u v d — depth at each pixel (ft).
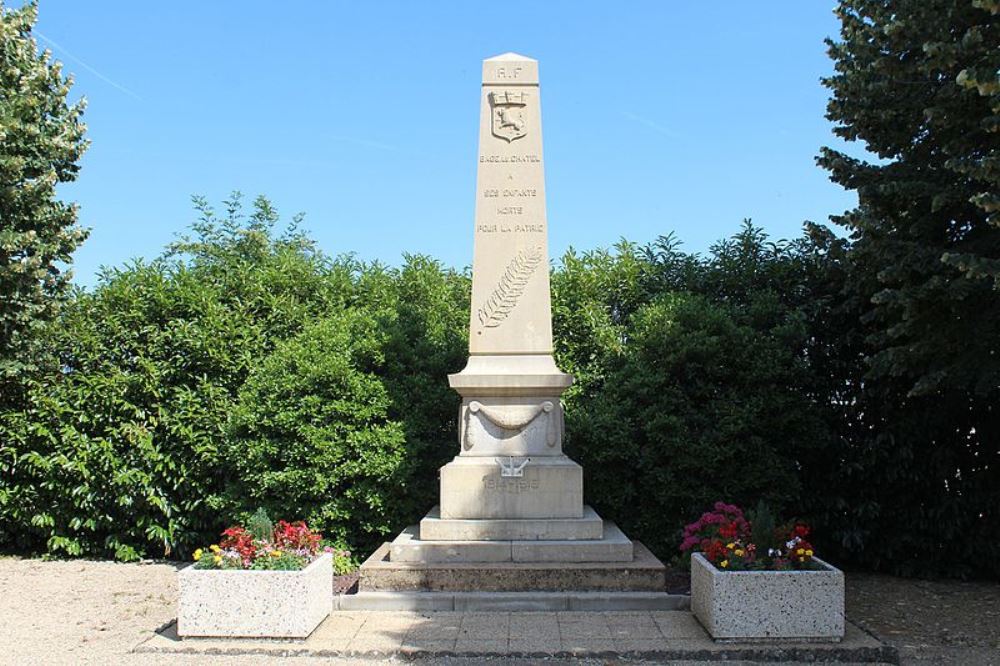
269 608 21.67
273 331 36.29
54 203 38.86
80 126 40.96
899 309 28.76
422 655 20.57
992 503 31.22
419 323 36.01
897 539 32.32
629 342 35.22
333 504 31.04
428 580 25.04
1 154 35.29
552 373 28.35
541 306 29.12
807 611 20.95
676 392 32.73
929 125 27.43
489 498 27.40
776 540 22.27
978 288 25.36
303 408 30.78
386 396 32.19
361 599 24.66
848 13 29.73
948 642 22.76
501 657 20.43
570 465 27.53
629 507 32.83
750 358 32.71
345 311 36.45
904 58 27.91
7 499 35.42
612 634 21.85
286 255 39.81
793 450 33.22
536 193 29.68
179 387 34.55
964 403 31.81
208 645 21.27
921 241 28.14
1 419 35.27
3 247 34.40
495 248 29.45
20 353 35.01
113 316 35.53
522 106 30.01
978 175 21.98
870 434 33.37
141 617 25.52
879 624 24.77
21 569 33.40
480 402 28.55
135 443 33.88
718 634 21.02
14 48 37.70
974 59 24.50
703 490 31.48
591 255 39.24
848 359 34.01
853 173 29.37
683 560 29.66
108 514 35.35
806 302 35.12
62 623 24.75
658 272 38.17
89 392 34.40
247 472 31.35
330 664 20.29
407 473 30.83
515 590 24.93
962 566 31.94
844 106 29.40
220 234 83.51
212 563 22.65
